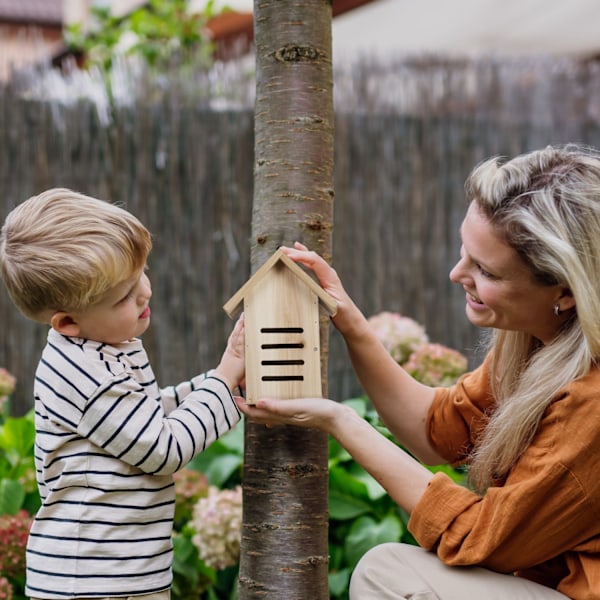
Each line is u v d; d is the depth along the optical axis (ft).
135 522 4.85
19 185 12.34
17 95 12.35
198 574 7.70
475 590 4.84
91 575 4.74
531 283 4.93
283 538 5.37
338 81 13.88
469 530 4.79
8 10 28.12
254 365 5.02
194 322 12.98
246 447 5.56
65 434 4.87
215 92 13.16
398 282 13.94
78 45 17.06
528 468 4.85
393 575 5.01
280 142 5.49
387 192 13.88
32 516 7.78
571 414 4.73
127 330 5.06
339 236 13.65
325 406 5.02
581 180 4.89
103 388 4.78
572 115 14.73
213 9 16.56
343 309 5.46
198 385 5.42
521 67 14.57
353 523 7.99
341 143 13.65
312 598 5.41
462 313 14.24
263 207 5.55
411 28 16.46
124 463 4.85
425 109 14.10
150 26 15.69
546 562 5.24
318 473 5.46
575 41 16.72
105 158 12.62
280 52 5.49
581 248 4.78
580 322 4.79
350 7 15.64
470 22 15.92
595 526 4.78
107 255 4.77
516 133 14.46
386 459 4.97
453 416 5.98
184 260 12.94
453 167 14.17
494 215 4.91
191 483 8.14
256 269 5.56
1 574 7.18
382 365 5.88
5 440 8.71
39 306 4.93
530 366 5.20
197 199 12.98
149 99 12.85
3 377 9.73
